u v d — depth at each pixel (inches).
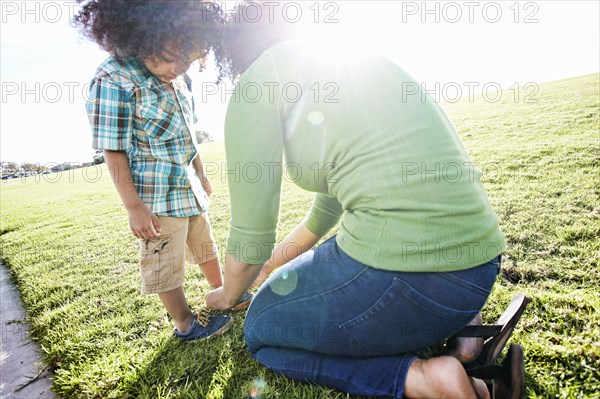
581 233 80.4
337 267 36.3
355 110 31.9
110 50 47.4
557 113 289.7
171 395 49.4
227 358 55.2
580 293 57.6
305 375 42.5
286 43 33.8
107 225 181.9
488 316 55.7
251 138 33.8
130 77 50.8
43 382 58.2
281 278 41.1
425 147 31.9
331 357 41.3
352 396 43.3
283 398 45.4
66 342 65.1
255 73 33.1
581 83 481.1
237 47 37.7
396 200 31.6
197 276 90.1
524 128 256.8
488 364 39.8
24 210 303.3
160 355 58.3
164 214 56.2
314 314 37.8
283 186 208.4
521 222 91.2
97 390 52.2
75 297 88.0
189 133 61.0
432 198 31.3
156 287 56.8
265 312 41.9
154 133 54.7
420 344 36.7
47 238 167.3
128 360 57.7
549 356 45.4
